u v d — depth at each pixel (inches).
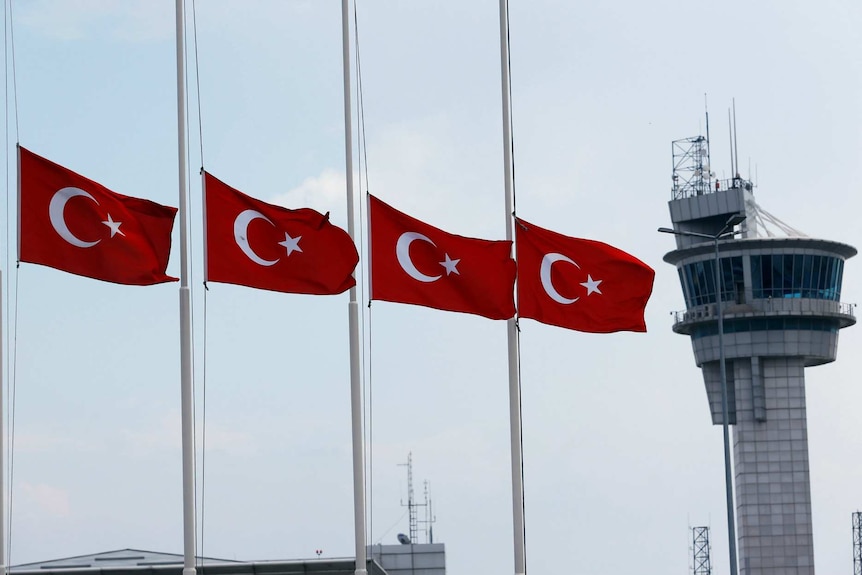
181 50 1926.7
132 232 1904.5
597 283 2016.5
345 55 1972.2
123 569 2559.1
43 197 1888.5
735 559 3767.2
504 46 2016.5
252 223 1895.9
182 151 1907.0
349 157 1958.7
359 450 1936.5
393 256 1921.8
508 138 2003.0
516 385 1978.3
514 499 1958.7
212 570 2509.8
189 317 1902.1
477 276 1931.6
